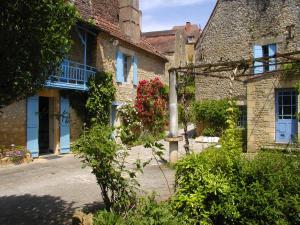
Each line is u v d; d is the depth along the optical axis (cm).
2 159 1090
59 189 801
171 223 391
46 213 620
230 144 761
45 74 486
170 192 698
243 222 434
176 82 1077
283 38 1595
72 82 1343
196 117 1788
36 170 1033
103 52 1515
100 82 1443
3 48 407
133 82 1748
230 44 1762
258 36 1675
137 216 412
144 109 1791
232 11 1764
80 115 1441
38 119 1262
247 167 458
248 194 436
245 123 1666
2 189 803
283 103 1329
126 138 532
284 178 434
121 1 1809
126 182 520
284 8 1600
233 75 886
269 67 1606
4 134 1138
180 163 486
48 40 452
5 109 1141
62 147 1356
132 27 1797
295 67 1262
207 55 1841
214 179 450
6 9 401
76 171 1018
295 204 409
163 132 1883
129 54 1719
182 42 3212
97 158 502
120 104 1589
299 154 488
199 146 1476
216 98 1803
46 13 434
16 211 633
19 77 436
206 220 436
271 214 413
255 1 1692
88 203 677
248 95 1382
